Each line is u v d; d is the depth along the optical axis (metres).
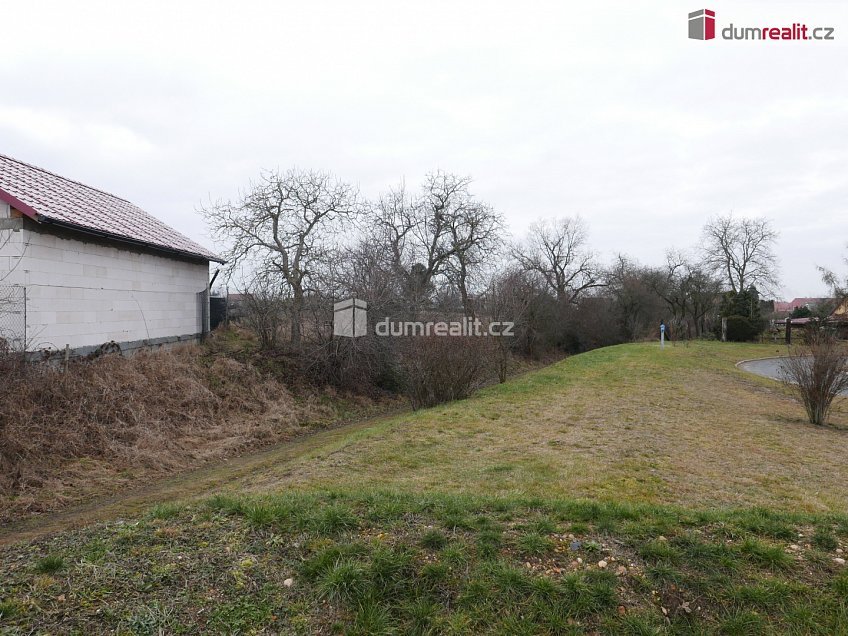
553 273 45.81
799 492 5.99
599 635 2.97
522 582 3.30
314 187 19.22
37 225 9.74
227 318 18.89
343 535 3.88
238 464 9.17
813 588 3.29
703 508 5.09
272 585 3.33
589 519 4.24
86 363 10.57
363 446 7.98
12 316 9.23
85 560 3.55
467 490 5.66
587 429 9.23
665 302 45.53
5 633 2.81
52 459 7.92
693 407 11.70
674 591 3.30
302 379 15.85
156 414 10.51
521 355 32.66
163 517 4.33
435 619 3.06
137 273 13.12
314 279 17.34
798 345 12.06
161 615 3.03
